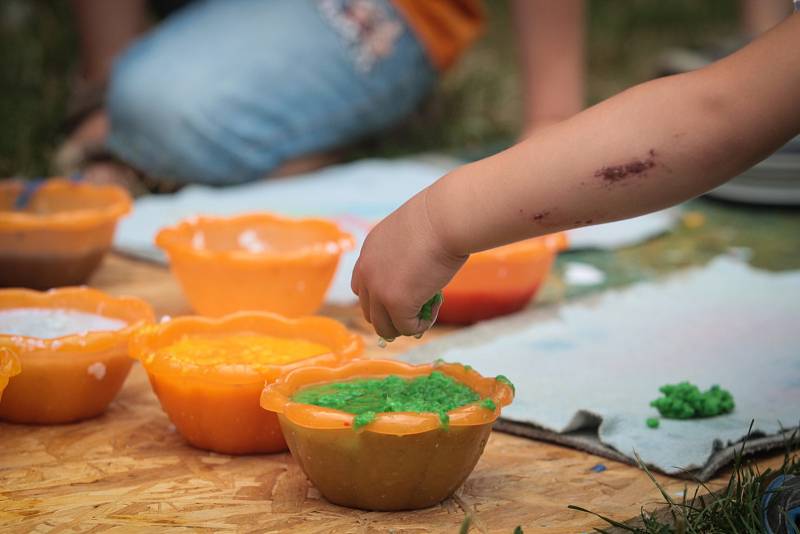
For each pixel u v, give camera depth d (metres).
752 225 3.93
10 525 1.84
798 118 1.64
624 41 6.73
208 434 2.13
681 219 3.98
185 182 4.38
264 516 1.89
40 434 2.23
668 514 1.92
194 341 2.31
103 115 4.63
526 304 2.98
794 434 2.15
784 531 1.76
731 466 2.14
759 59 1.64
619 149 1.67
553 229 1.74
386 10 4.64
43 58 5.43
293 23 4.48
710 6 7.23
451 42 4.81
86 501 1.94
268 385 1.97
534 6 4.53
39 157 4.66
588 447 2.19
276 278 2.69
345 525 1.87
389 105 4.78
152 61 4.32
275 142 4.43
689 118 1.65
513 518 1.91
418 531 1.85
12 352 2.00
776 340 2.74
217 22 4.48
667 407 2.26
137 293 3.08
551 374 2.51
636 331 2.80
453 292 2.86
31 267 2.89
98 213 2.94
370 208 3.85
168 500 1.95
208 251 2.69
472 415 1.84
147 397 2.44
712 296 3.09
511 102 5.69
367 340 2.79
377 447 1.83
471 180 1.75
